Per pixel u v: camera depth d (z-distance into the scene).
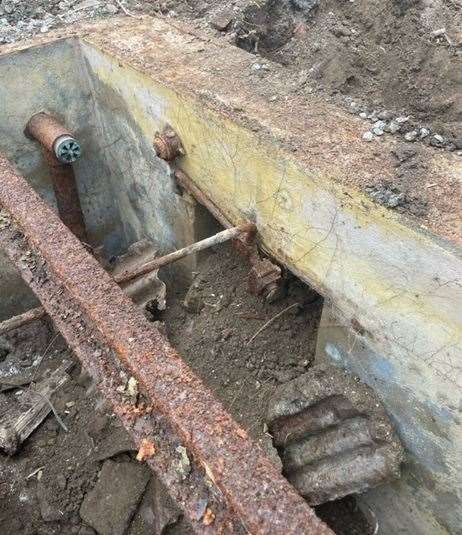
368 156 0.78
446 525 0.85
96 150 1.43
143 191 1.34
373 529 1.01
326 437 0.90
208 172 1.02
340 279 0.81
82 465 1.04
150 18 1.27
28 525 0.99
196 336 1.12
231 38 1.25
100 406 1.09
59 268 0.67
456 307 0.64
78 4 1.34
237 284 1.16
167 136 1.05
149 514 0.95
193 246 0.94
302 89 0.95
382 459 0.83
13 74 1.20
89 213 1.54
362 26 1.47
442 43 1.34
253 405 0.99
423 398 0.76
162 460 0.53
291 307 1.09
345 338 0.86
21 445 1.09
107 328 0.60
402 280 0.70
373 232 0.71
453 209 0.68
